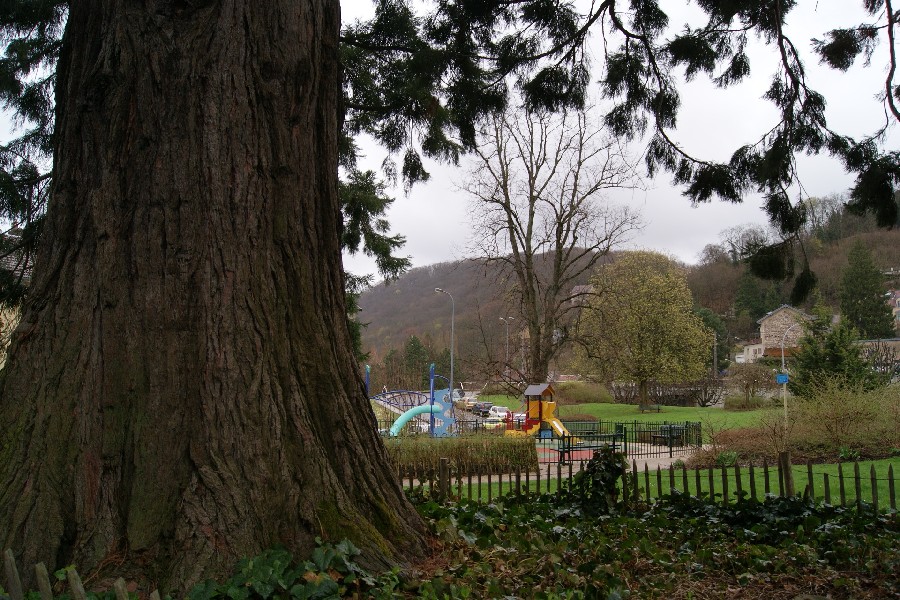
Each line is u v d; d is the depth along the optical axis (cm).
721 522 675
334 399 453
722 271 7469
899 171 752
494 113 906
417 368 4347
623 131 945
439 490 750
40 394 393
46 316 410
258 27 447
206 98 425
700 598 467
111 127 423
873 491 715
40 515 365
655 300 4281
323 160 489
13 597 283
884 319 5031
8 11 870
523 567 464
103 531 367
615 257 3281
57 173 446
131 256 408
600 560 516
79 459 379
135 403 393
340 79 530
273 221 444
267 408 408
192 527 366
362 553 401
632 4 842
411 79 884
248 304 419
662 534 631
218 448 387
